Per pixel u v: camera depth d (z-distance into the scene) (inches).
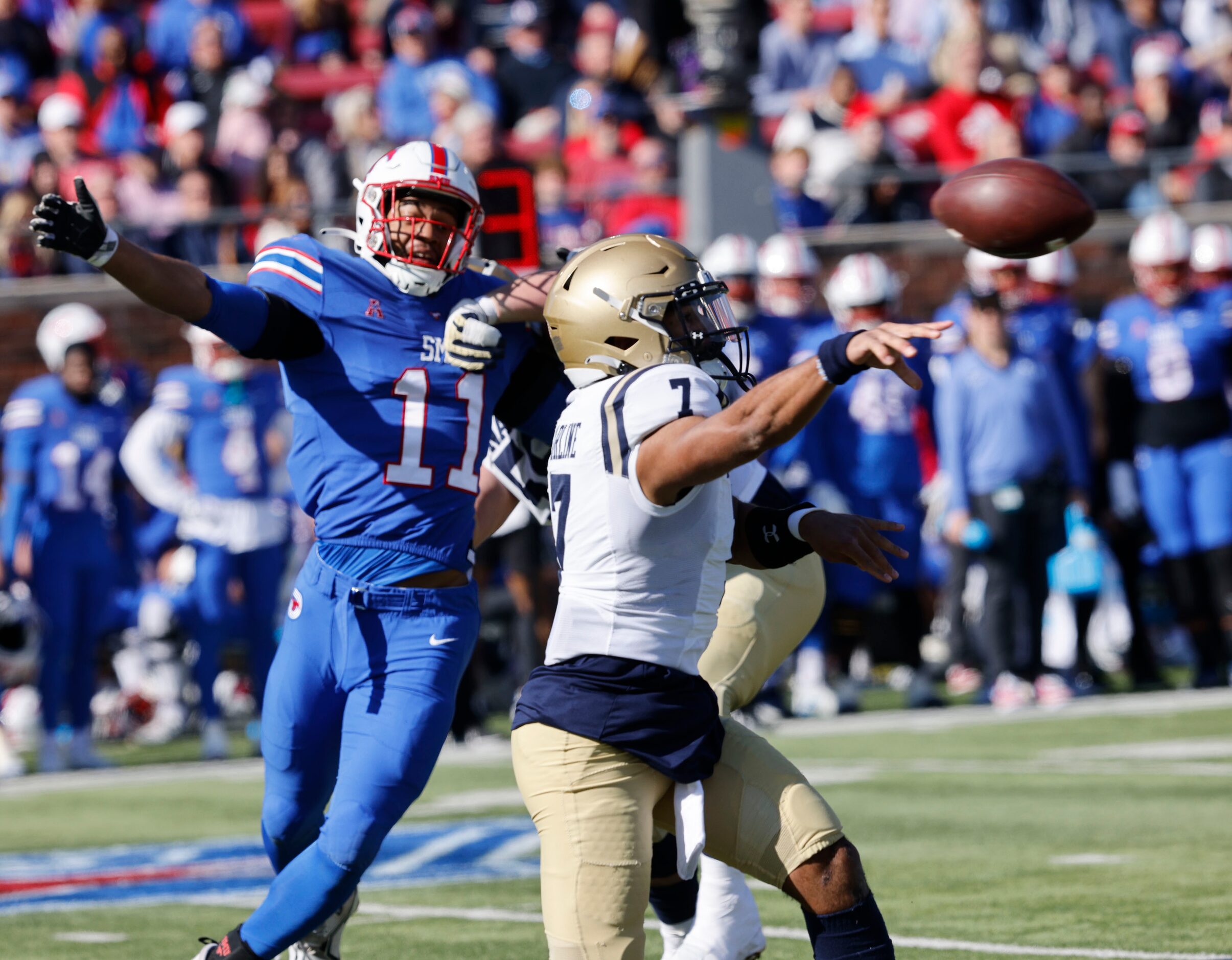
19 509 1416.1
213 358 1489.9
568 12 2581.2
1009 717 1504.7
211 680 1475.1
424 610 595.8
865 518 507.5
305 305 605.0
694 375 476.1
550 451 609.3
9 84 2244.1
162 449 1478.8
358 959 692.7
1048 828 960.3
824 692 1578.5
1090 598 1664.6
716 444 451.2
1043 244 539.5
